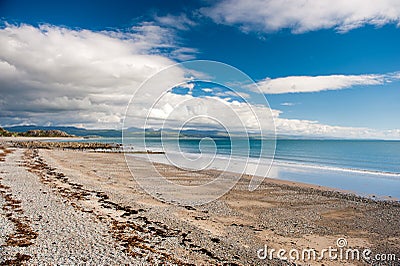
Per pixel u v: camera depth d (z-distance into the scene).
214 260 7.72
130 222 10.40
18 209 10.35
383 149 65.75
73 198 13.27
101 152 44.59
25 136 115.62
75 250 7.18
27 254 6.70
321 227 11.33
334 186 20.47
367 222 12.06
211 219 11.84
